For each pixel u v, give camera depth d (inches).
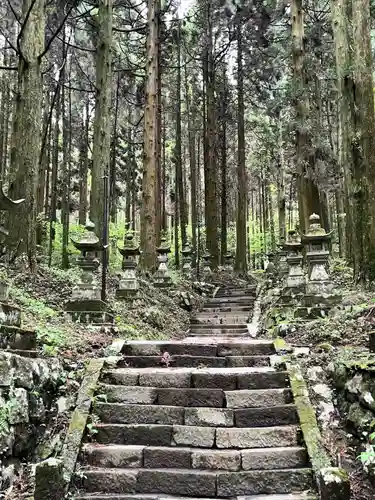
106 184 310.7
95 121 442.6
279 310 355.6
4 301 158.7
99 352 210.2
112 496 128.6
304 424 150.9
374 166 315.9
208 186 813.9
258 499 126.2
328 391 170.2
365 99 323.3
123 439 152.4
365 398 144.4
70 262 546.6
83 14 493.0
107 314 281.4
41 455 143.0
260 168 1160.2
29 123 326.6
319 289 286.8
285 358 198.8
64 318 262.7
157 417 160.4
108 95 446.6
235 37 821.2
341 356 183.3
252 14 692.7
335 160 538.6
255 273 1039.0
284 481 133.0
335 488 111.8
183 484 133.4
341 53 389.4
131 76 721.6
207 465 140.5
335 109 837.8
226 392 168.6
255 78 856.9
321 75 631.8
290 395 168.4
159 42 671.1
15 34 624.1
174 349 215.8
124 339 238.4
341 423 155.3
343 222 799.7
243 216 863.1
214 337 379.9
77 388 171.3
